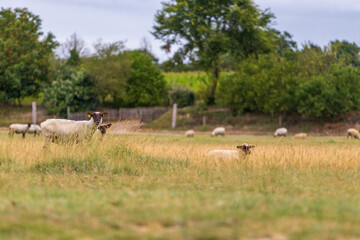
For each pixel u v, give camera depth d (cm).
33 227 1914
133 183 3331
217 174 3719
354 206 2484
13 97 18862
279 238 1888
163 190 2950
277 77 15875
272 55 18238
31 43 19500
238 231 1953
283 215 2242
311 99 14712
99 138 4550
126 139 4588
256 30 19400
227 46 18688
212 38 18100
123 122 5109
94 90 18238
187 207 2362
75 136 4803
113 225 2017
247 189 3120
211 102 18775
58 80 18512
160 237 1847
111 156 4134
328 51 17600
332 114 15325
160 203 2470
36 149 4497
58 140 4778
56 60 19950
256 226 2034
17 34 19400
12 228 1897
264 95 16038
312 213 2294
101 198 2630
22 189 2964
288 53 19112
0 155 4319
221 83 17138
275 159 4372
